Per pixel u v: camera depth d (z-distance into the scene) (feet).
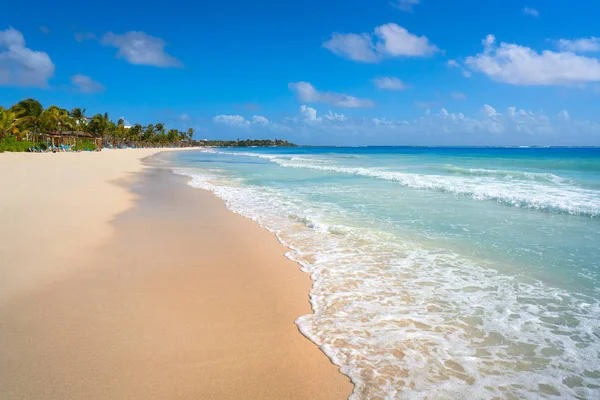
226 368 11.45
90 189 48.65
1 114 153.38
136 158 169.17
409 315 15.05
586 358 12.11
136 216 33.45
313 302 16.20
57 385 10.34
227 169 97.76
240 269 20.20
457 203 39.81
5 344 12.26
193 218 33.12
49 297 15.93
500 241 25.40
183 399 10.03
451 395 10.34
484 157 141.18
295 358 12.07
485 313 15.21
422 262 21.40
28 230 26.04
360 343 12.98
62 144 221.46
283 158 173.47
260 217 33.81
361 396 10.28
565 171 74.90
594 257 21.98
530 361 11.95
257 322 14.37
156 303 15.72
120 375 10.88
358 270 20.16
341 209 37.24
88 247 23.18
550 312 15.26
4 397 9.77
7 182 51.01
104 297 16.14
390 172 78.18
